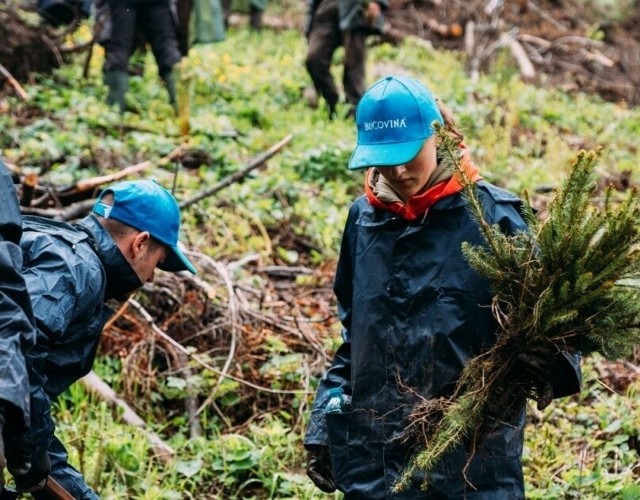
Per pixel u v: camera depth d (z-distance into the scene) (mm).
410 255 2869
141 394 4859
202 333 5062
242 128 8258
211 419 4797
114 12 8281
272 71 10570
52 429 2914
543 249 2660
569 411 4680
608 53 13078
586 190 2639
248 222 6496
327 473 3207
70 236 2967
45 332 2740
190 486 4273
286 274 6039
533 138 9148
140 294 5285
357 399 2955
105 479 4160
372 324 2908
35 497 3287
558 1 14195
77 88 8734
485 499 2830
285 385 4914
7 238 2541
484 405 2756
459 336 2820
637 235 2584
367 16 8656
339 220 6641
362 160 2801
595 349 2686
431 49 12430
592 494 4031
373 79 10820
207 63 10250
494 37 13023
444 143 2658
